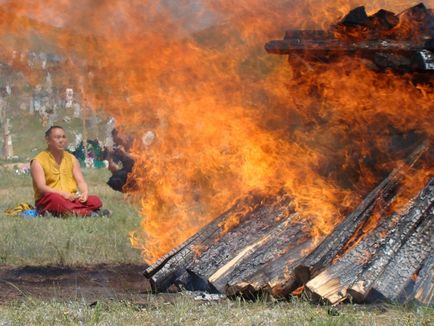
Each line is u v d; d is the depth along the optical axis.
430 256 6.79
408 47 8.41
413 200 7.37
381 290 6.43
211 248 7.90
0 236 11.03
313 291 6.57
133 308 6.16
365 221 7.43
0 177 27.88
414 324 5.45
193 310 6.09
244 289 7.00
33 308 6.20
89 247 10.45
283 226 7.98
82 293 7.65
